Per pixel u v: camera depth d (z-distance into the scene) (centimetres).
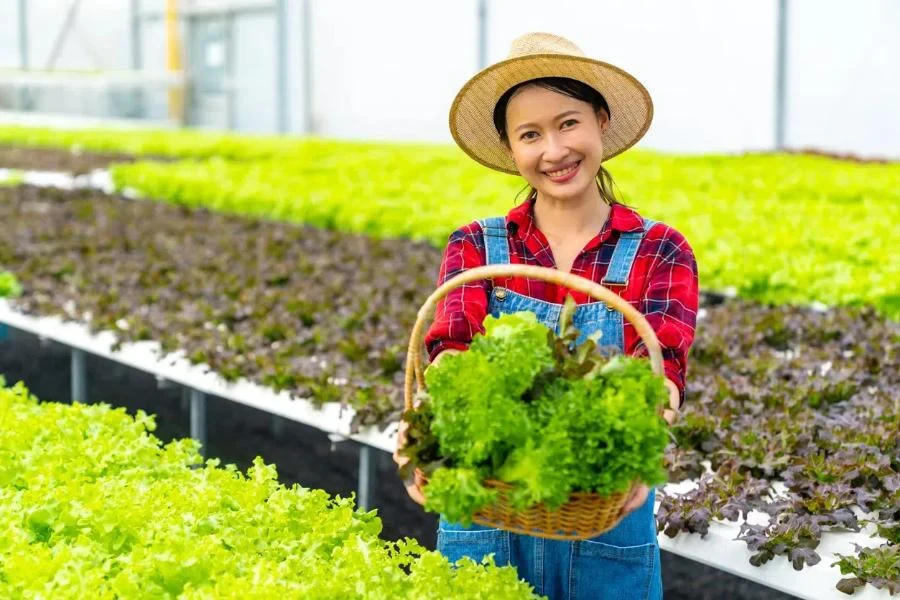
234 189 1366
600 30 2675
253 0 3766
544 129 313
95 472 415
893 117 2177
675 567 609
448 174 1659
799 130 2333
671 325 312
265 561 332
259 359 594
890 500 409
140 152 2408
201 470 410
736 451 467
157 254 978
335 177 1580
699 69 2492
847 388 555
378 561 331
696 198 1277
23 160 2086
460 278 281
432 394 276
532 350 276
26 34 4400
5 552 343
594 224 332
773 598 570
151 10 4141
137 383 888
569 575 326
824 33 2262
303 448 747
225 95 4006
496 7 2923
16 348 979
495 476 268
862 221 1084
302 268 911
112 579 318
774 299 818
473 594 308
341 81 3522
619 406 262
